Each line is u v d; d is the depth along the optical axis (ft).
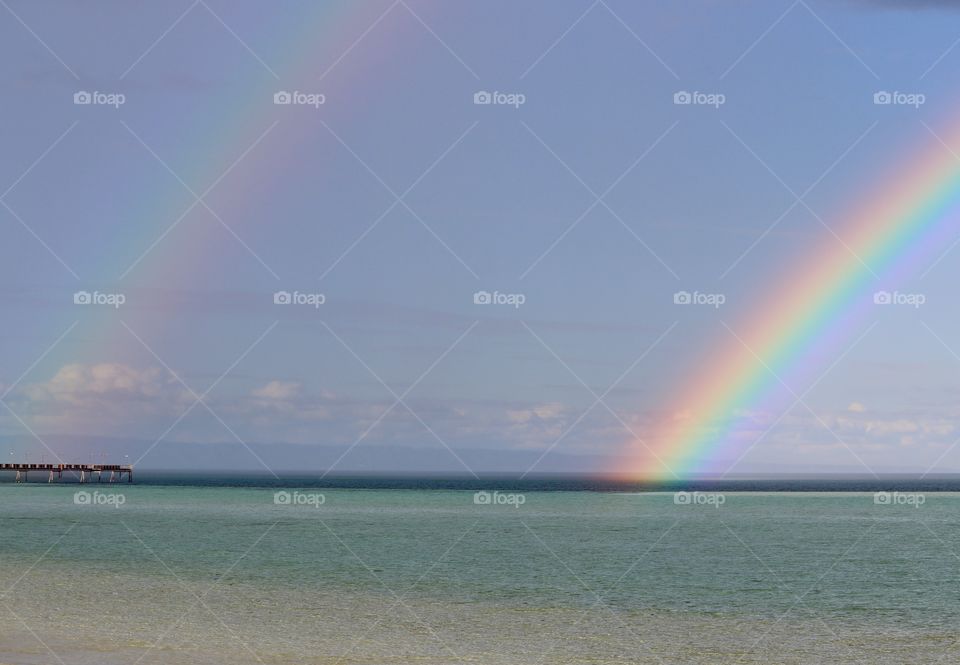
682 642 113.09
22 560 191.52
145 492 521.65
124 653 101.86
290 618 125.39
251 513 334.85
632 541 234.99
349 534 252.42
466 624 122.62
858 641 114.32
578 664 101.45
